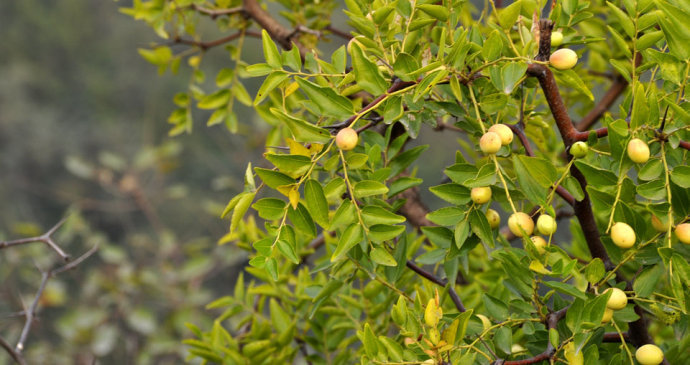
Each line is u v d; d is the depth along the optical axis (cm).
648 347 150
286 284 189
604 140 183
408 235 178
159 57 207
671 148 150
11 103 1534
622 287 153
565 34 159
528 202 159
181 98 209
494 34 148
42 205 1343
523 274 150
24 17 1742
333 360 183
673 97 153
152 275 384
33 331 371
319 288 176
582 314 146
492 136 147
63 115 1587
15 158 1419
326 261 173
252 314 190
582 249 184
